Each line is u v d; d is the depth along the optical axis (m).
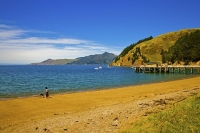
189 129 9.62
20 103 26.25
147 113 15.38
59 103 26.11
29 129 14.45
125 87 44.06
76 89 42.38
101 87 45.66
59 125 14.90
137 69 115.94
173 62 151.88
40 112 21.19
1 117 19.19
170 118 11.32
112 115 16.50
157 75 85.25
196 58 136.62
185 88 37.19
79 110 21.77
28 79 69.25
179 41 171.88
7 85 50.38
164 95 27.98
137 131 10.41
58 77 79.00
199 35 147.88
